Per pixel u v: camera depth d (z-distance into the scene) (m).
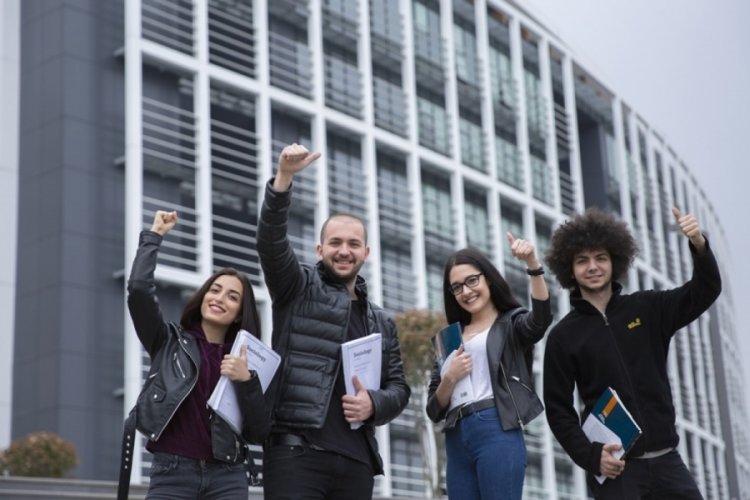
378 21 33.81
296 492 5.98
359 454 6.14
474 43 38.41
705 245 6.26
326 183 29.38
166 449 5.95
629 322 6.45
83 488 14.76
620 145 46.94
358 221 6.43
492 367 6.46
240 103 28.25
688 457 46.94
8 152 24.97
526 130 39.53
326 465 6.04
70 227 24.55
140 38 25.61
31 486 14.17
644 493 6.24
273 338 6.27
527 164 38.88
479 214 36.34
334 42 31.86
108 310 24.70
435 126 35.16
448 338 6.54
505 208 37.91
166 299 24.98
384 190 32.19
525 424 6.48
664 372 6.43
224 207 27.11
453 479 6.54
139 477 23.23
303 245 28.81
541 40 42.31
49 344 24.02
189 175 26.42
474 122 37.31
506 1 40.47
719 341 26.59
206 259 25.48
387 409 6.16
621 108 47.91
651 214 49.78
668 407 6.35
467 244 35.31
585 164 46.25
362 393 6.06
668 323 6.43
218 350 6.22
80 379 23.95
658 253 48.94
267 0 29.86
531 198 38.62
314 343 6.16
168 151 26.00
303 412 6.02
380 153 32.56
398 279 31.58
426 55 35.62
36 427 23.81
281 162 6.10
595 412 6.25
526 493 33.44
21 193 25.34
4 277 24.30
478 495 6.45
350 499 6.14
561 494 36.38
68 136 24.97
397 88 34.00
